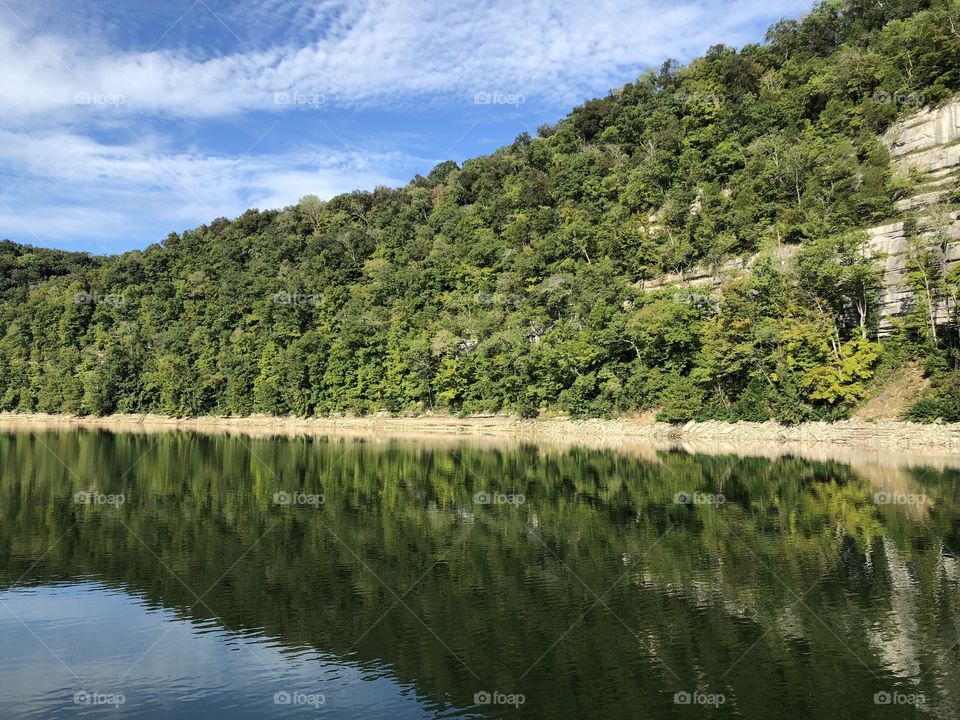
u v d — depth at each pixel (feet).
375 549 84.94
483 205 433.89
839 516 98.32
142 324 458.50
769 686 46.60
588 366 252.42
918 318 178.70
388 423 305.32
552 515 104.17
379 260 424.46
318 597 67.21
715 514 102.17
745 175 285.84
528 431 257.96
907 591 65.26
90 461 182.39
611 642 54.49
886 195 223.92
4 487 137.49
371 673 50.14
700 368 216.74
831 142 263.49
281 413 355.15
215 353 400.47
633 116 404.98
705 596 65.26
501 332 285.64
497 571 74.54
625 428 231.50
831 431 183.21
